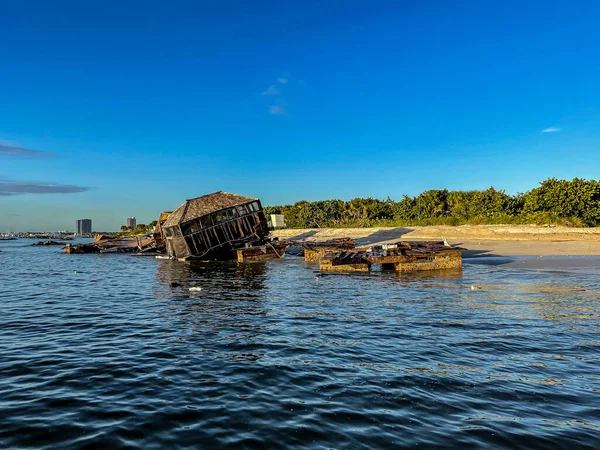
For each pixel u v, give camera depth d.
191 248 33.88
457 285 17.19
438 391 6.40
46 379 7.23
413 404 5.96
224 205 35.56
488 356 8.03
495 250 30.78
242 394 6.41
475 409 5.79
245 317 12.16
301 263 30.58
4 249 71.81
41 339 10.07
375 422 5.42
